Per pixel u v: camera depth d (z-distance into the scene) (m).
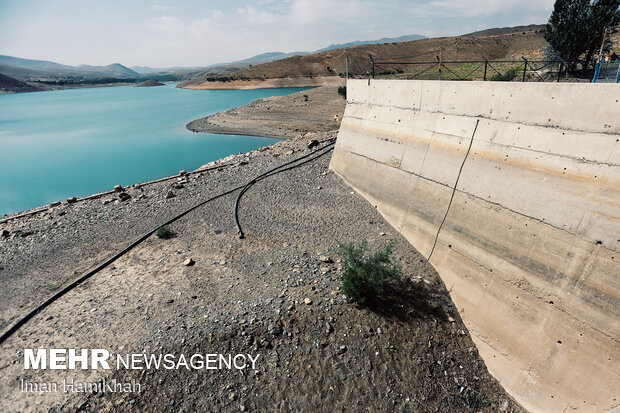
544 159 11.80
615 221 9.70
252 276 13.95
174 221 18.81
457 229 14.57
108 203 21.78
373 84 21.47
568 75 20.67
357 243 16.45
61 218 19.84
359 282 12.26
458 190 14.96
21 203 27.16
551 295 10.82
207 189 23.28
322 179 23.77
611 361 9.17
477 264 13.36
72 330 11.39
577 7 20.44
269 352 10.88
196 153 41.06
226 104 90.06
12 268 15.13
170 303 12.51
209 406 9.57
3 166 37.34
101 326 11.51
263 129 50.97
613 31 19.89
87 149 44.75
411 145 18.12
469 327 12.59
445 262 14.69
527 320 11.24
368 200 20.48
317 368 10.62
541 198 11.66
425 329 12.09
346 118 24.30
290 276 13.80
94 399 9.27
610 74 14.70
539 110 12.07
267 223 18.33
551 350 10.39
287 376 10.38
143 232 17.81
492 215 13.25
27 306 12.72
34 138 53.47
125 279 14.11
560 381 9.95
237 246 16.19
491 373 11.37
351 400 10.05
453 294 13.73
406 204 17.69
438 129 16.55
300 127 50.03
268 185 23.27
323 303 12.37
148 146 45.31
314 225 18.11
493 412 10.30
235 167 28.03
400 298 13.09
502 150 13.33
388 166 19.52
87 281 14.09
